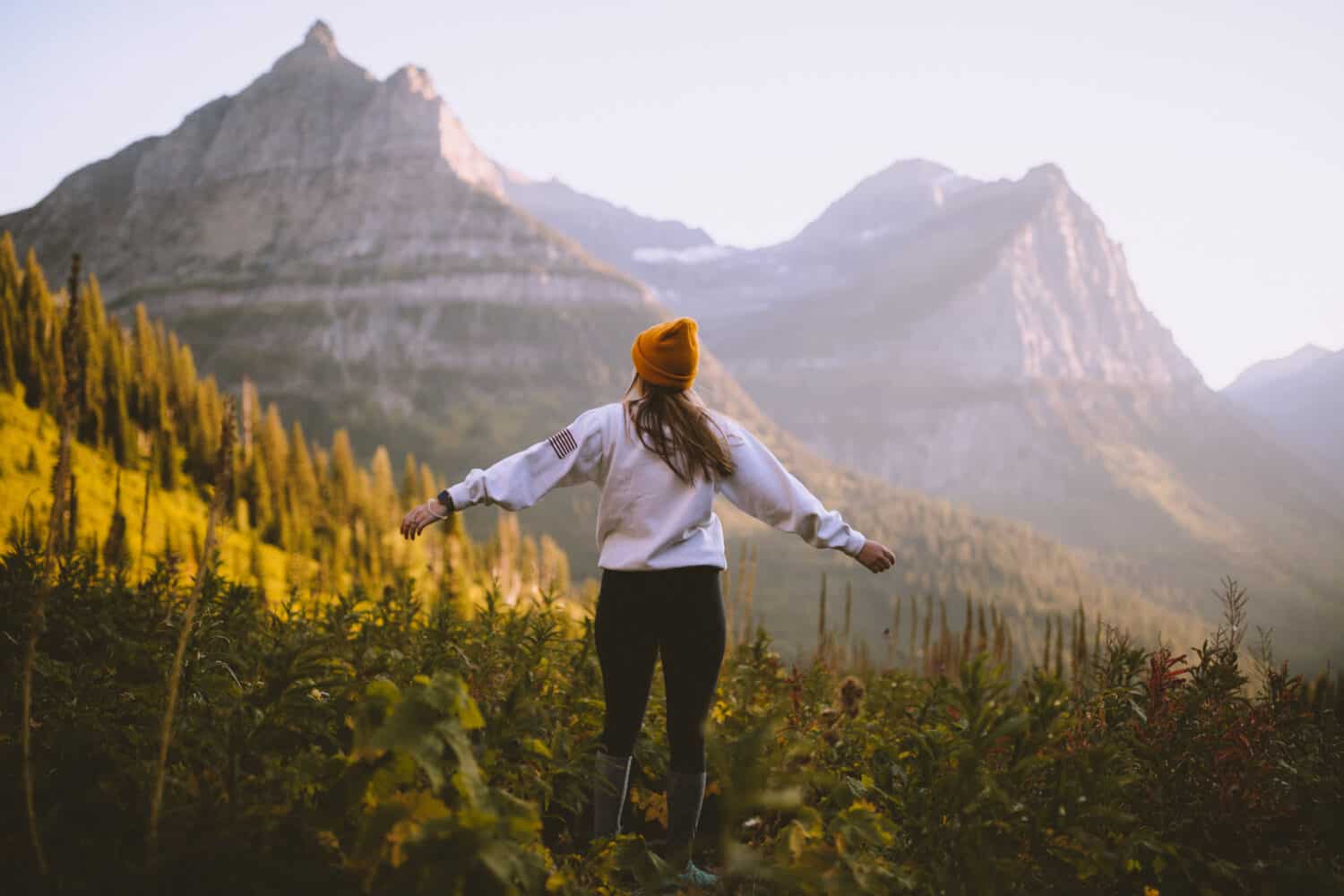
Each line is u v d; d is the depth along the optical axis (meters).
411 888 2.16
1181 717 3.67
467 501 3.37
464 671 4.08
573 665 4.69
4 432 79.44
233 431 2.44
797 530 3.52
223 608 4.58
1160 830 3.42
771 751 3.30
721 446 3.46
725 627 3.49
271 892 2.32
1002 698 3.63
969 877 2.75
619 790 3.46
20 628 4.38
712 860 3.77
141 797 2.81
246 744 2.70
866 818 2.81
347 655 4.33
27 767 2.39
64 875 2.44
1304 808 3.71
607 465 3.47
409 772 2.45
